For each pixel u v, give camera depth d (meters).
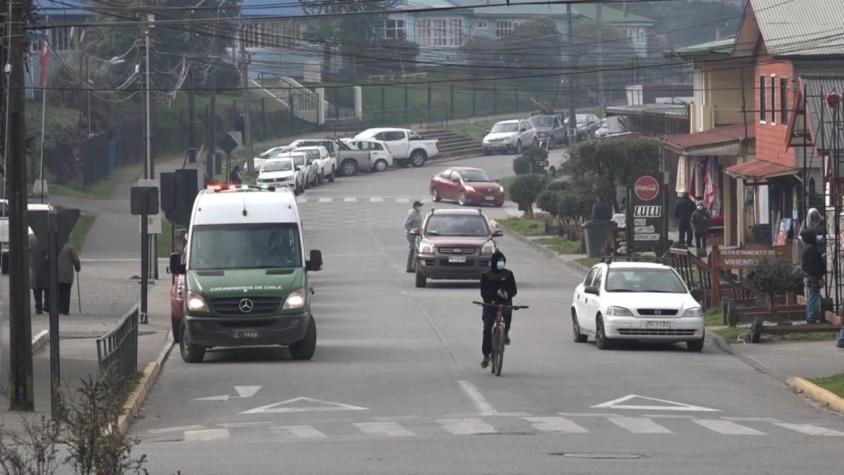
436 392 57.66
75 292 106.38
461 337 80.50
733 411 52.81
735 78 152.00
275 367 66.94
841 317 77.38
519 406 53.44
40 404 54.66
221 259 69.94
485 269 109.75
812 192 112.19
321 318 91.12
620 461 39.88
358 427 47.94
